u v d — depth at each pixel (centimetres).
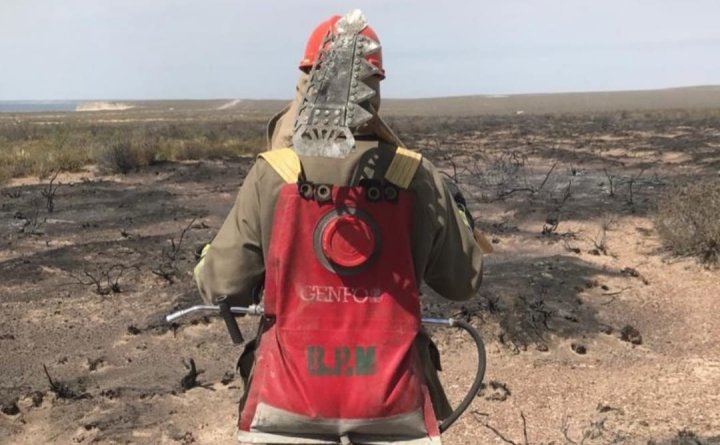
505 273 808
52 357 595
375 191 207
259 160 217
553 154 2095
